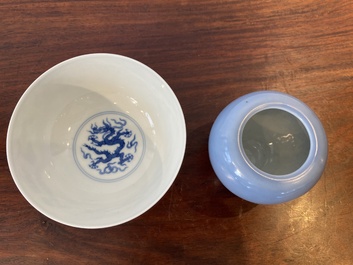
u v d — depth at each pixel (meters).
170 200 0.67
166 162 0.66
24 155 0.63
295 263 0.66
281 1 0.76
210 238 0.66
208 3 0.75
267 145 0.59
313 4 0.76
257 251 0.66
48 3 0.73
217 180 0.69
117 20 0.74
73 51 0.72
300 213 0.67
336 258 0.66
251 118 0.60
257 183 0.56
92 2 0.74
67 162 0.71
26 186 0.59
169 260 0.65
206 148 0.70
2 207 0.65
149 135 0.74
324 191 0.68
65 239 0.65
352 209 0.68
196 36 0.74
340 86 0.73
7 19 0.72
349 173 0.69
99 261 0.65
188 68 0.73
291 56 0.74
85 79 0.69
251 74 0.73
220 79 0.73
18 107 0.60
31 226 0.65
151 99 0.71
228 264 0.65
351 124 0.72
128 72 0.67
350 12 0.76
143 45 0.73
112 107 0.75
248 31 0.75
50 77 0.63
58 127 0.73
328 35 0.75
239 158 0.57
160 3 0.75
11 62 0.71
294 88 0.73
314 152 0.56
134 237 0.66
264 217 0.67
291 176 0.56
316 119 0.58
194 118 0.71
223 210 0.67
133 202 0.63
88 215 0.61
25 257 0.64
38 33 0.72
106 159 0.72
